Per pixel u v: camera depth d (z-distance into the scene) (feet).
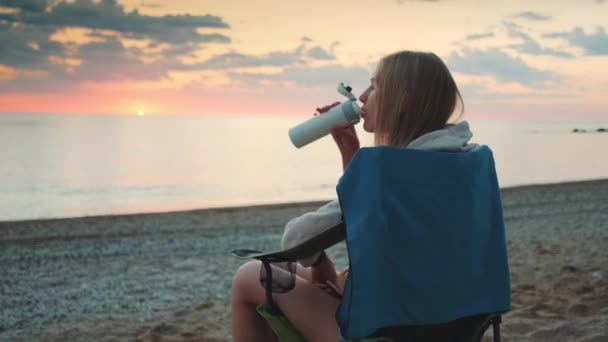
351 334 5.57
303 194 83.20
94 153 185.37
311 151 198.80
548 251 26.32
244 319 7.23
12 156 166.81
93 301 20.92
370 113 7.02
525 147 216.95
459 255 6.09
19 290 22.77
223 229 38.86
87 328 17.38
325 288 7.00
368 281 5.56
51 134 409.69
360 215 5.73
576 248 26.94
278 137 375.25
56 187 92.89
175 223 41.73
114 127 643.04
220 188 90.89
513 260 24.39
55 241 34.40
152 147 229.86
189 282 23.66
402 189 5.86
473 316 6.46
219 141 298.76
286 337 6.72
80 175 112.57
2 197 80.53
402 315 5.80
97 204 73.36
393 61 6.66
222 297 20.97
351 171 5.92
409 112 6.50
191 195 82.94
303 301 6.76
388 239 5.75
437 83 6.53
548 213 43.55
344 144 7.51
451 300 6.06
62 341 16.08
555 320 14.65
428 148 6.25
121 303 20.54
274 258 6.57
